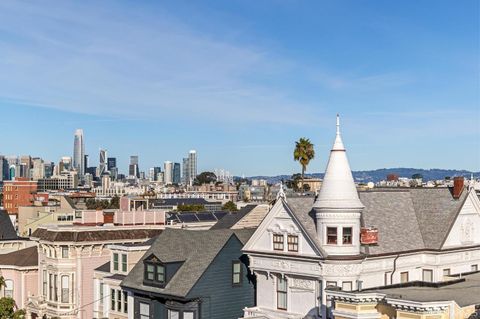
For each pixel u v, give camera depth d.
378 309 36.28
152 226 75.12
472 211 54.94
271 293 50.12
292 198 49.44
